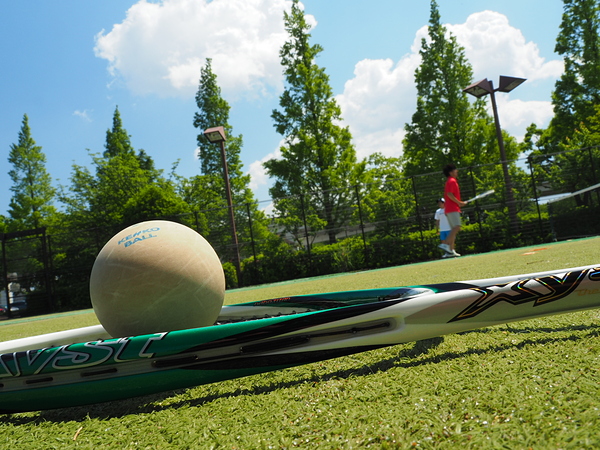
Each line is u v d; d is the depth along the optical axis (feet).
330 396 4.81
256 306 9.47
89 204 90.12
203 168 105.91
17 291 57.16
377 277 27.32
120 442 4.29
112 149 138.41
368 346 5.61
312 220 55.52
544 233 51.29
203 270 7.39
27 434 4.87
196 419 4.66
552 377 4.41
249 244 55.11
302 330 5.61
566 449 3.01
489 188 54.13
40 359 5.50
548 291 5.82
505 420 3.58
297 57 82.84
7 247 57.93
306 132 82.89
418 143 97.55
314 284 30.45
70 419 5.32
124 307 6.83
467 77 91.66
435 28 92.27
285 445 3.67
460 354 5.82
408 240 52.80
